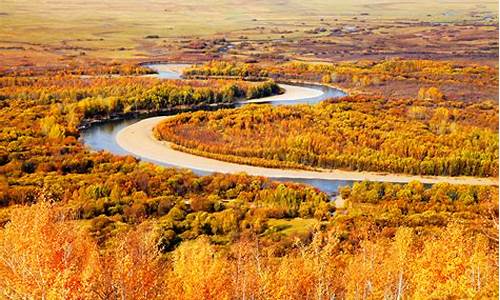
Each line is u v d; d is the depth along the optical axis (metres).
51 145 112.88
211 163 113.69
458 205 80.25
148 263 32.19
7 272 27.12
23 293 26.39
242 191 87.94
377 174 109.62
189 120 138.25
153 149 122.62
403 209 80.25
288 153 114.81
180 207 76.69
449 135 125.81
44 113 140.88
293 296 33.53
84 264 30.28
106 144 125.75
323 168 112.31
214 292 32.34
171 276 33.34
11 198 76.88
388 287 33.31
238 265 34.62
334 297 33.81
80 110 146.50
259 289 32.88
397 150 116.88
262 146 119.75
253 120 137.12
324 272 34.88
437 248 33.09
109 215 71.75
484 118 144.12
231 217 69.25
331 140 123.25
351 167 111.69
